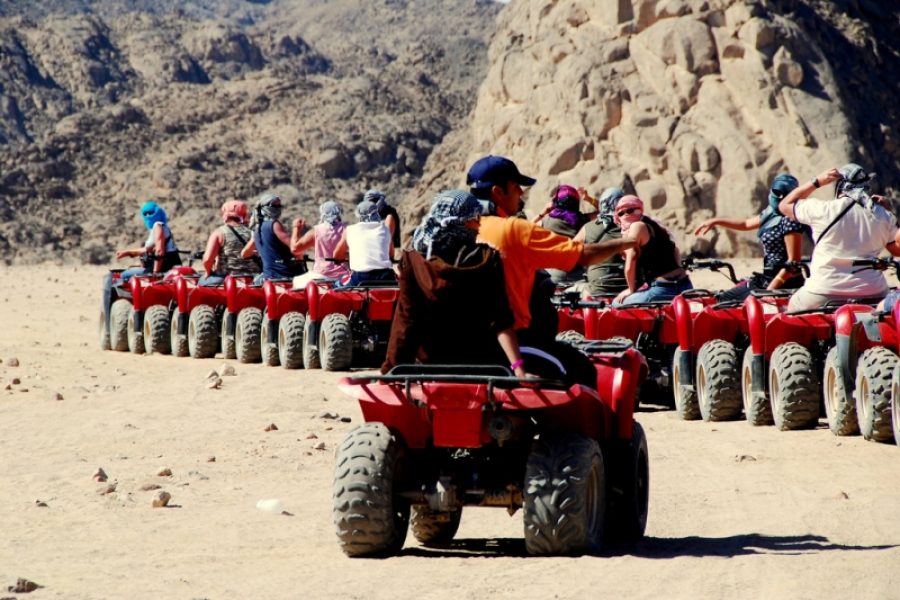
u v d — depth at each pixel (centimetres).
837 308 1988
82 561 1311
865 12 12950
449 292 1236
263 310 3428
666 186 10856
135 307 3691
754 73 10894
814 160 10494
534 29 12925
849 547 1276
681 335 2312
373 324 3142
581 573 1171
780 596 1069
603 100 11394
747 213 10450
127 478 1811
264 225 3434
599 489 1273
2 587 1167
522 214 1387
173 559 1311
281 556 1319
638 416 2430
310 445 2070
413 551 1333
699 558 1239
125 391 2800
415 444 1305
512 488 1273
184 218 18950
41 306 6431
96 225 18562
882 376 1825
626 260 2512
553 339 1323
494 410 1205
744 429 2119
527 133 12088
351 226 3152
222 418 2364
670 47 11200
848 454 1811
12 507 1619
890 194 10962
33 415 2459
